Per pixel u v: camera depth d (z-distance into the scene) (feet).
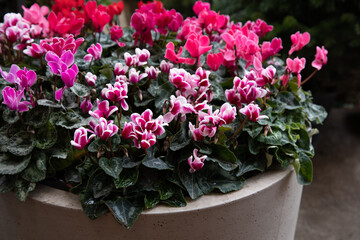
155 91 5.09
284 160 4.63
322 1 9.24
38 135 4.30
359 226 8.95
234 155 4.23
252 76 4.55
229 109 4.00
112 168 3.96
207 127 3.94
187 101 4.41
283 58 9.11
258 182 4.38
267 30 6.08
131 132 3.84
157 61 5.84
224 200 4.07
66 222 4.02
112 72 5.18
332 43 9.46
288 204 4.80
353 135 12.49
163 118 4.07
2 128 4.41
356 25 9.25
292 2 9.70
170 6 12.40
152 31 6.92
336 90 11.72
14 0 7.03
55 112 4.40
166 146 4.13
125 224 3.76
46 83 5.05
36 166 4.15
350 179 10.49
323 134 12.53
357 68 11.09
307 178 4.65
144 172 4.17
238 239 4.34
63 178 4.43
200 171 4.33
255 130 4.55
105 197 4.00
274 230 4.74
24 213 4.19
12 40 5.26
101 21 5.63
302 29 9.29
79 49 5.67
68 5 6.28
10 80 3.96
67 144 4.29
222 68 5.86
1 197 4.30
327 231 8.79
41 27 5.90
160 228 3.95
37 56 4.86
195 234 4.06
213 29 6.40
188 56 5.71
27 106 4.30
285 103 5.23
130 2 14.92
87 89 4.58
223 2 10.78
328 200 9.74
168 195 4.05
